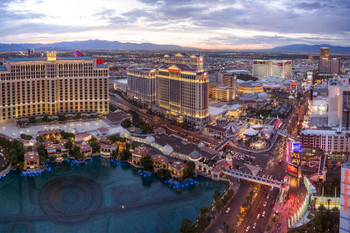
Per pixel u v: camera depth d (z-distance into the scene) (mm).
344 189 179500
